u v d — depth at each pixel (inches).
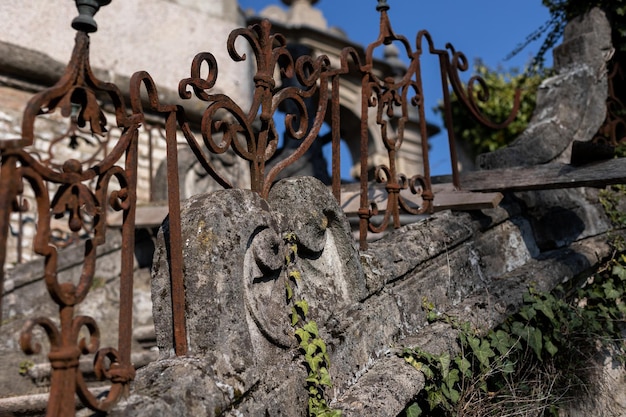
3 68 292.4
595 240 187.9
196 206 95.6
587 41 218.5
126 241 82.3
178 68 357.4
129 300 81.5
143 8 349.7
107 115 320.8
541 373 156.0
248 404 89.4
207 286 90.6
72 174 75.0
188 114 349.7
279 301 104.0
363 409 102.8
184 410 80.0
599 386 169.5
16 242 278.1
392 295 127.5
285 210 110.6
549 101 207.9
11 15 308.3
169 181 91.8
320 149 270.1
